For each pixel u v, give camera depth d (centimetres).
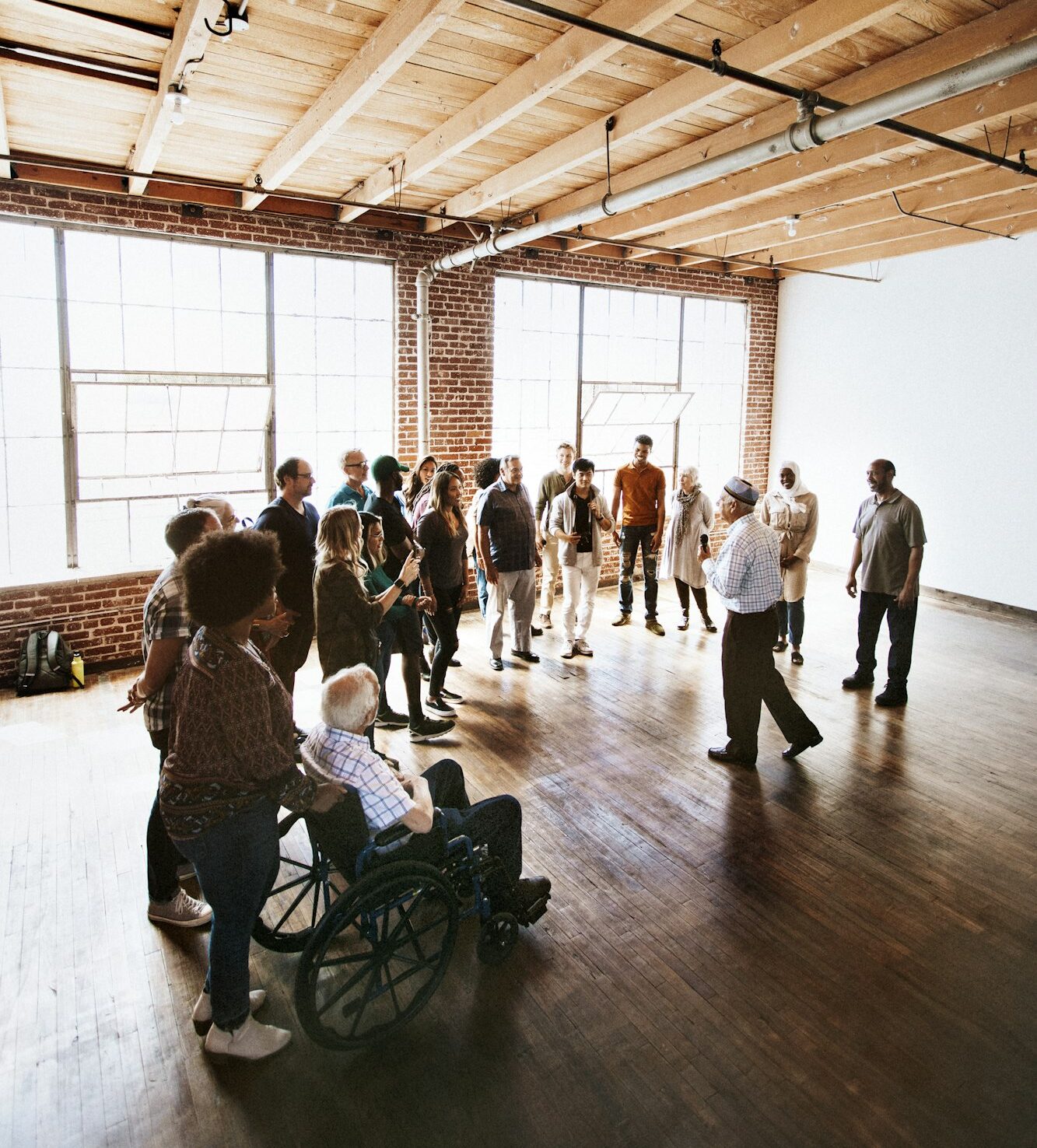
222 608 208
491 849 291
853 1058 254
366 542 430
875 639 576
